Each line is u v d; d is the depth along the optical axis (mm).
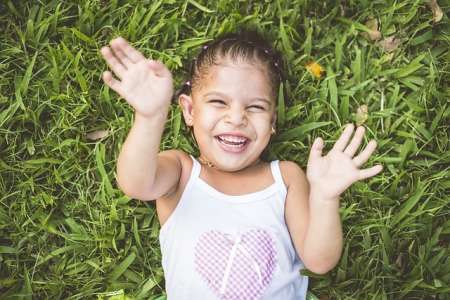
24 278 2264
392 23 2434
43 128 2348
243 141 2053
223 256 2018
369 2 2438
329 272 2271
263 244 2033
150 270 2293
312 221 1887
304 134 2340
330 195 1815
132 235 2314
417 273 2238
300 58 2381
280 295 2061
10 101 2330
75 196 2332
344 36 2400
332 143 2334
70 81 2369
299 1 2416
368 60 2406
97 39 2398
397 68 2398
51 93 2344
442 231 2281
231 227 2047
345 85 2385
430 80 2365
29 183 2283
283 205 2100
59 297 2264
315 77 2385
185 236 2053
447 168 2316
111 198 2293
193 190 2084
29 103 2332
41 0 2400
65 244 2303
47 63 2371
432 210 2271
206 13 2428
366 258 2271
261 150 2090
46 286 2260
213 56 2082
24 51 2354
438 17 2416
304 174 2158
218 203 2072
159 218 2146
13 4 2398
